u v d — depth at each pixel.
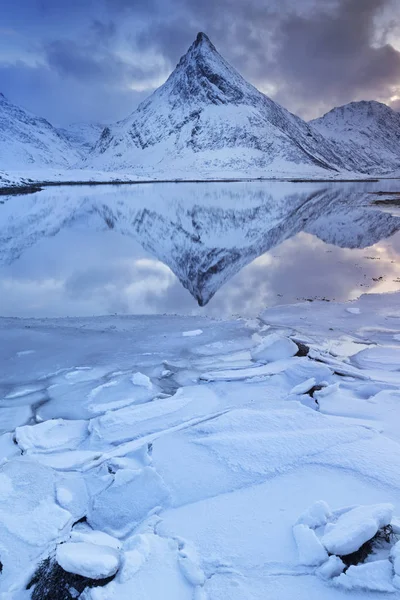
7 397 7.25
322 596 3.01
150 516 4.18
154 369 8.32
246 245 22.72
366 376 7.66
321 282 15.58
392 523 3.59
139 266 18.78
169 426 6.10
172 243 23.69
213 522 3.95
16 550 3.79
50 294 14.77
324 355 8.82
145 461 5.16
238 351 9.23
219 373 7.92
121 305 13.48
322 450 5.02
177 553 3.49
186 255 20.78
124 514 4.20
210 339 10.01
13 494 4.52
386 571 3.07
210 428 5.70
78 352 9.23
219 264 18.95
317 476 4.58
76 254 21.20
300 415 5.95
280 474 4.66
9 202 46.19
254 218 32.31
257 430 5.61
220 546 3.59
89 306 13.38
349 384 7.37
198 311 12.73
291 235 25.19
